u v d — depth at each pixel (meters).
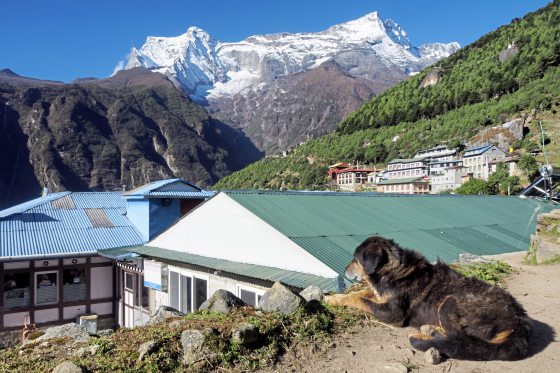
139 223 23.52
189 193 23.41
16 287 19.64
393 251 4.80
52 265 20.31
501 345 3.96
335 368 4.00
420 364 4.05
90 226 23.20
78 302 20.91
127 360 3.99
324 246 10.98
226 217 13.70
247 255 12.66
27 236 21.00
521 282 7.62
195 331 4.18
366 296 5.33
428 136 106.31
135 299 19.73
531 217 18.97
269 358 4.11
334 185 104.06
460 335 4.07
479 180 68.06
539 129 81.94
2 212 25.50
